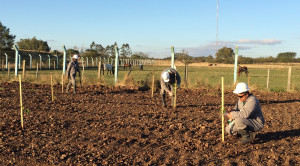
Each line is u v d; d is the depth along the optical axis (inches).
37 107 303.3
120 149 178.2
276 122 253.6
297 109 328.5
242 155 169.2
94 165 152.0
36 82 535.5
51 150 174.4
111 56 2765.7
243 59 2647.6
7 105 307.1
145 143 190.1
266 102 386.3
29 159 160.1
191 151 175.8
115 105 333.7
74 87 420.8
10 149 173.0
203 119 265.6
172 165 155.1
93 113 281.6
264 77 959.0
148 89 503.2
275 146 184.2
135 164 155.4
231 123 194.2
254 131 187.6
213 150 177.8
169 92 313.9
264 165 154.3
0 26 1577.3
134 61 2368.4
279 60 3036.4
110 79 748.6
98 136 203.9
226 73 1163.9
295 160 159.9
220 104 359.3
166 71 311.0
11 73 833.5
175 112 298.0
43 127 224.1
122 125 234.7
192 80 745.6
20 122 235.8
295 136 208.4
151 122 246.4
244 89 180.7
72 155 167.3
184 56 1005.8
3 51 1544.0
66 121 245.1
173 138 201.8
